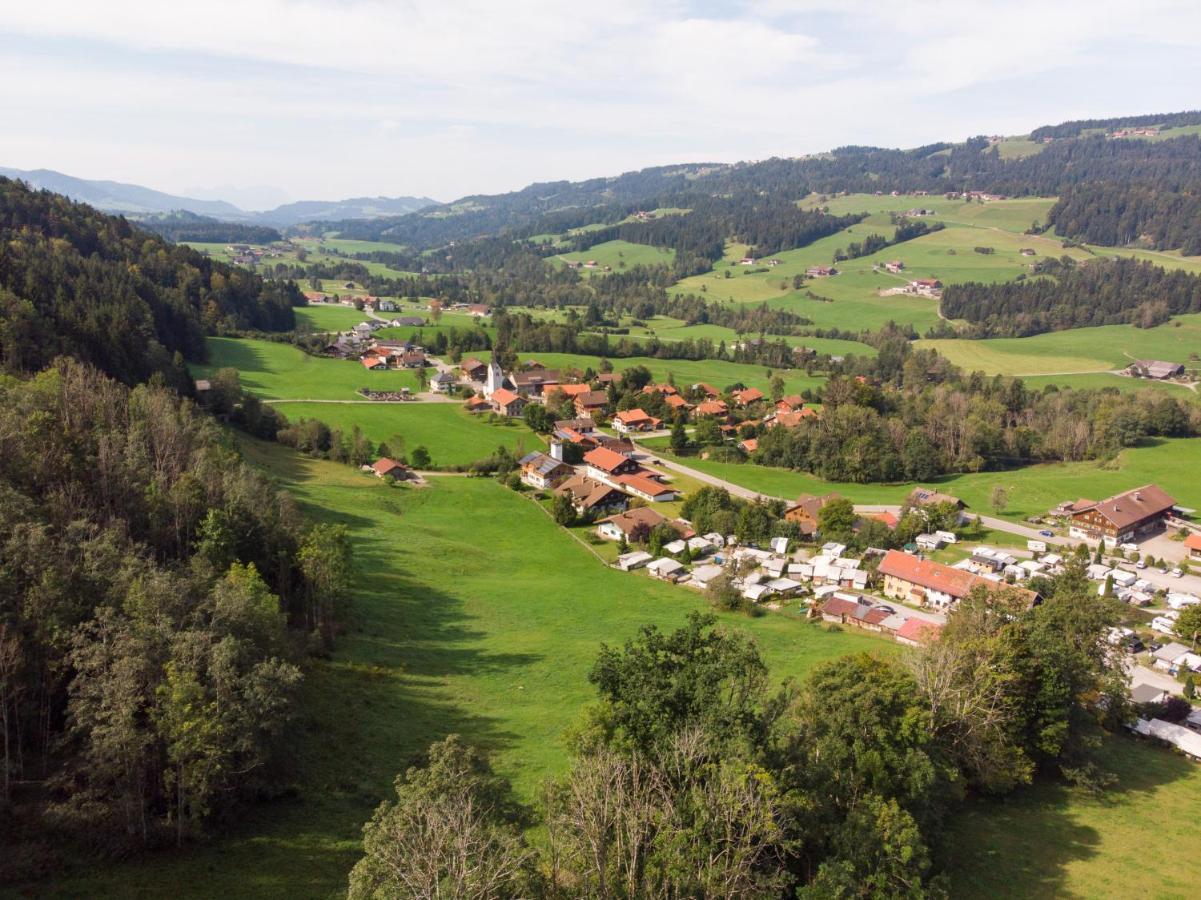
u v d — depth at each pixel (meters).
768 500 130.38
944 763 45.00
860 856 34.72
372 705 56.72
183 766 37.34
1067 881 42.50
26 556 43.97
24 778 38.81
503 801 35.25
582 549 114.25
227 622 44.19
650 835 33.06
